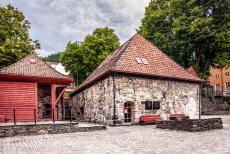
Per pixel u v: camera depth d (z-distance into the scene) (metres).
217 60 35.22
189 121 14.48
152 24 37.41
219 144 9.90
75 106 29.94
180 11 35.53
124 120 19.12
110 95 18.80
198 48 36.25
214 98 37.28
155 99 20.39
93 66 38.38
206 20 31.80
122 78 19.02
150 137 12.18
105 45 38.38
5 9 31.53
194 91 23.12
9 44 29.17
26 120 18.61
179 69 23.05
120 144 10.23
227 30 32.09
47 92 22.78
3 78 18.17
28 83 18.95
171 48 36.53
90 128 15.45
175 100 21.58
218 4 33.56
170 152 8.46
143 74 19.59
